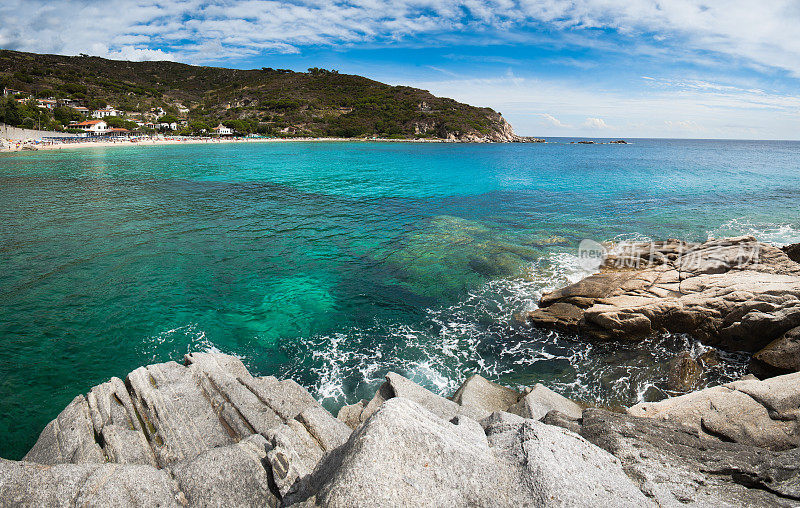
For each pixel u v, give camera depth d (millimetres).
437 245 17750
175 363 7238
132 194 28938
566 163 56656
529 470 3262
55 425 5832
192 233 19250
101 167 44250
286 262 15781
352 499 2855
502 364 9883
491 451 3582
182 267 14945
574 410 7363
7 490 3711
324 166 50312
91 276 13867
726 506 3467
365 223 21781
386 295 13164
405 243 18109
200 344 10305
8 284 13039
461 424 3912
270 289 13422
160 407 5988
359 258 16281
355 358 10047
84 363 9414
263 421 5969
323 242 18297
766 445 5273
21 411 7953
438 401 6973
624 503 3102
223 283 13742
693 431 5039
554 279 14047
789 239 18203
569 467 3336
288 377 9305
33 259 15164
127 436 5469
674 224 21094
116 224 20375
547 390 7887
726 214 23203
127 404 6102
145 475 4117
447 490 3068
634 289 11555
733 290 10320
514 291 13344
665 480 3805
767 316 8906
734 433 5449
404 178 39688
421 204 27031
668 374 9094
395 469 3072
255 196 29562
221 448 4719
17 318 11070
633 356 9930
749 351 9375
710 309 10023
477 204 26828
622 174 42656
